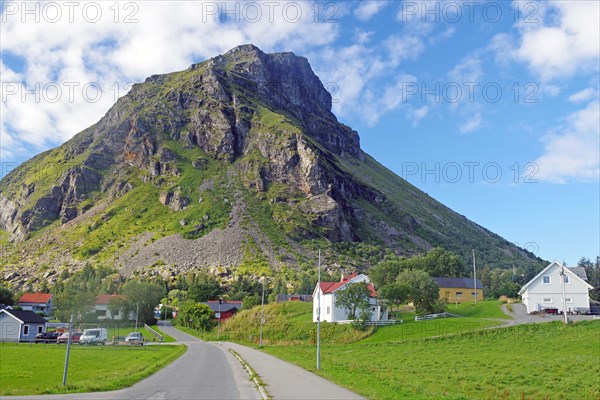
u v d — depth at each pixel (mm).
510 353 49719
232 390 28641
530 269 180250
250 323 100938
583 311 87875
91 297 121125
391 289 89688
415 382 32688
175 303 158875
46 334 84438
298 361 47656
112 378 33625
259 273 187500
